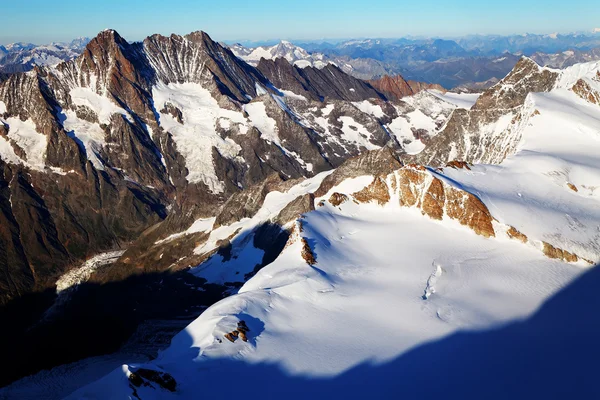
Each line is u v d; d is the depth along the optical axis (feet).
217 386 162.81
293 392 161.07
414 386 163.02
